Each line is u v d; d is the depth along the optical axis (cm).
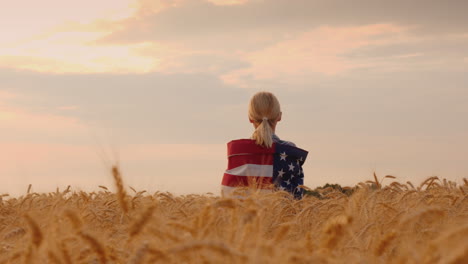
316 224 327
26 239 274
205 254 201
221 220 281
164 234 239
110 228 340
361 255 245
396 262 206
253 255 195
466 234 184
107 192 516
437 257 181
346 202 390
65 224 265
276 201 377
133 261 196
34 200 463
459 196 395
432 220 296
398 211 333
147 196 412
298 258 196
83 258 242
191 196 430
